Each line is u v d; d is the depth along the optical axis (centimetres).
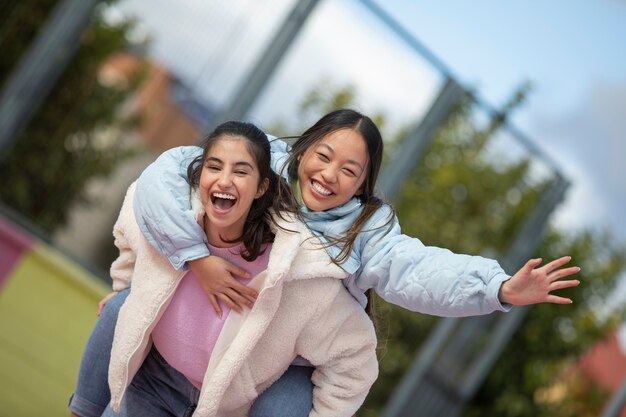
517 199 990
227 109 753
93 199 875
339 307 363
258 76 748
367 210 364
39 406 761
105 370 390
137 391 382
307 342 364
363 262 362
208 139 352
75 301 797
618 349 1434
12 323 761
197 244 351
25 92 819
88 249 864
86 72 862
